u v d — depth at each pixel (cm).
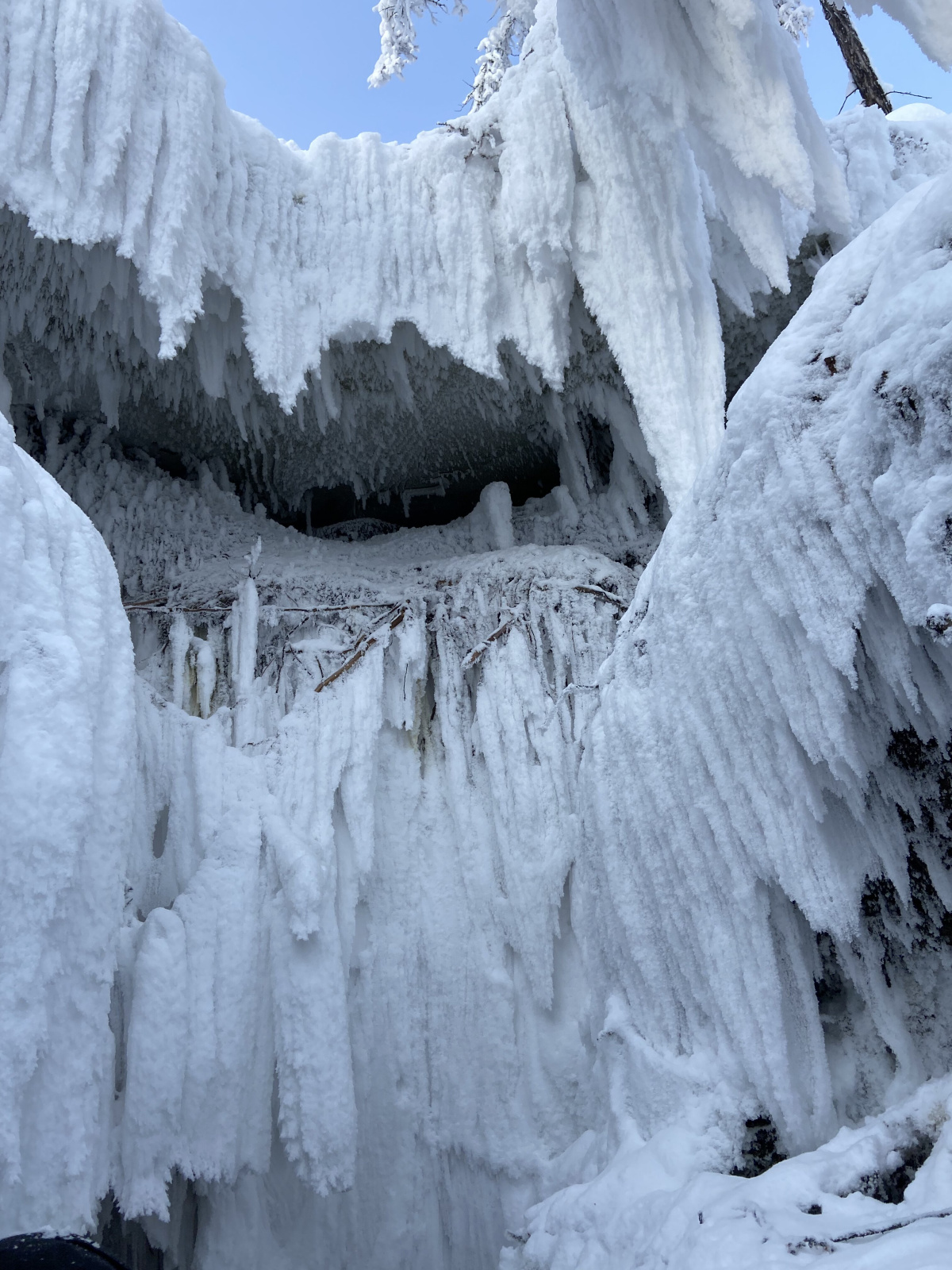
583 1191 372
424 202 647
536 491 967
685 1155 339
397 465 901
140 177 544
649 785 403
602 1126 448
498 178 651
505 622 663
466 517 883
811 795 329
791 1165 281
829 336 297
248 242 607
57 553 379
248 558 774
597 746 445
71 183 523
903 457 253
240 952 477
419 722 658
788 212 638
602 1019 449
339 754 597
